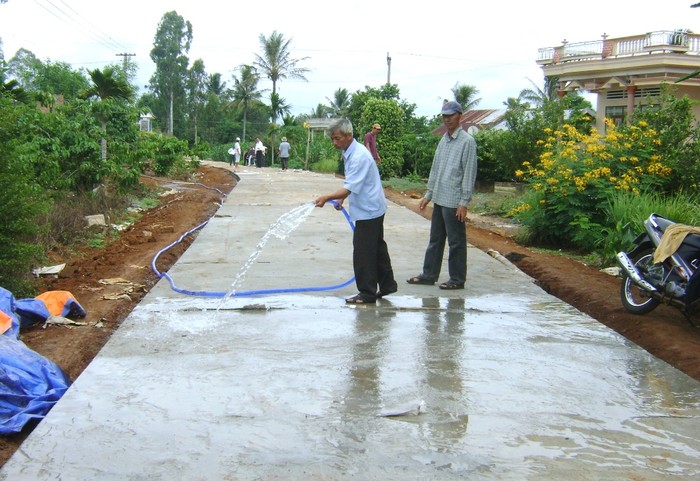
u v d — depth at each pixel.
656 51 19.27
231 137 65.94
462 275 7.05
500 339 5.43
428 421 3.87
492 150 20.16
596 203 10.23
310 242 9.59
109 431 3.67
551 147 12.39
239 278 7.32
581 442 3.66
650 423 3.94
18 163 6.65
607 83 20.89
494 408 4.07
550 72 22.81
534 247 10.84
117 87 15.57
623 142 11.01
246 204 14.34
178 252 9.43
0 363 4.33
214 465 3.33
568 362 4.95
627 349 5.30
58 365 4.84
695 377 4.82
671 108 11.79
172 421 3.80
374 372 4.62
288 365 4.71
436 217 7.09
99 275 7.86
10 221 6.40
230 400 4.10
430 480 3.22
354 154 6.12
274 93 59.09
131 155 14.52
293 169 33.69
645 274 6.21
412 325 5.74
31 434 3.62
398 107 24.88
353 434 3.68
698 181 10.80
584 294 7.19
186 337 5.30
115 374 4.49
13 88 12.31
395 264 8.24
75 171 12.37
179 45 66.44
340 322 5.78
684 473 3.35
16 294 6.42
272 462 3.36
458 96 47.81
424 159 25.31
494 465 3.38
